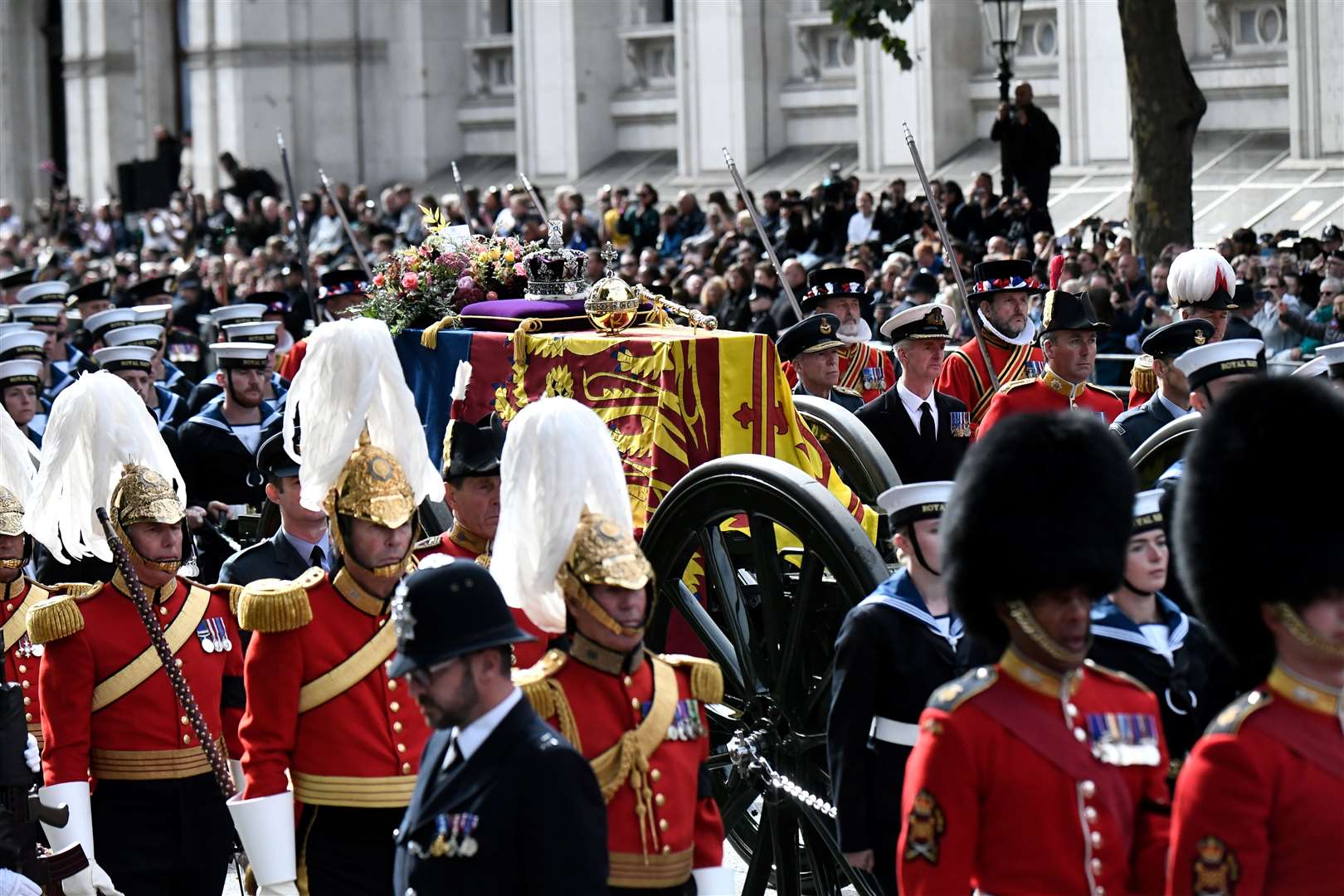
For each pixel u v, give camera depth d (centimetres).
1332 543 1631
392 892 2195
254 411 3931
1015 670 1739
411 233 9894
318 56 13775
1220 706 2159
